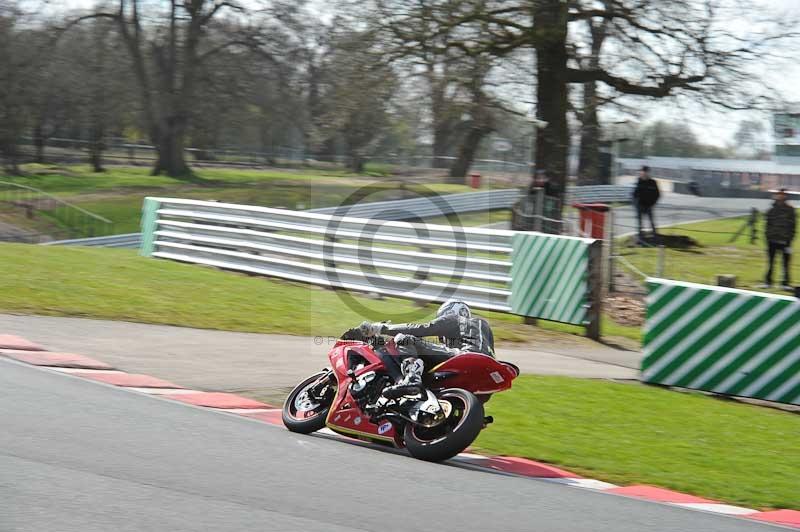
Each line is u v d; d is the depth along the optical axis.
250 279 22.53
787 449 11.78
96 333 15.59
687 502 9.05
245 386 12.80
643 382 15.45
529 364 16.34
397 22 31.44
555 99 32.59
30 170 71.88
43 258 23.42
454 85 31.14
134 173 76.19
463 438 9.05
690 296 15.18
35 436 8.62
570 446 11.00
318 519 6.88
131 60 78.06
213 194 63.88
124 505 6.79
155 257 25.78
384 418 9.59
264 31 71.56
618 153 47.53
